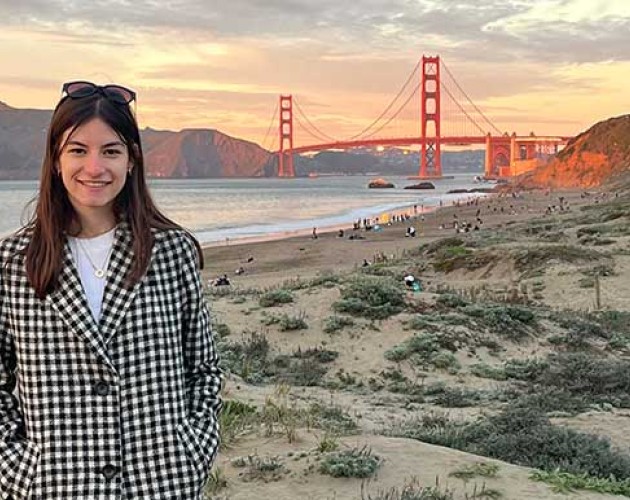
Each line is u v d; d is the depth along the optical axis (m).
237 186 181.75
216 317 14.26
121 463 2.05
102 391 2.05
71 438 2.03
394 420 8.78
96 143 2.09
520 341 13.36
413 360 12.08
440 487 5.17
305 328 13.48
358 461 5.50
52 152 2.10
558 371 11.29
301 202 101.50
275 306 14.84
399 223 58.47
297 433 6.62
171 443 2.10
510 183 140.25
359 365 12.04
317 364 12.10
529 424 7.34
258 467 5.53
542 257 24.25
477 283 22.59
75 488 2.01
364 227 54.56
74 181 2.08
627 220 35.44
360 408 9.57
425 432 7.48
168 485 2.08
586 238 30.23
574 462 6.26
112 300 2.07
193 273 2.24
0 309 2.08
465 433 7.42
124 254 2.11
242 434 6.57
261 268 34.28
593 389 10.53
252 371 11.45
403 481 5.31
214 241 47.53
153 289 2.13
